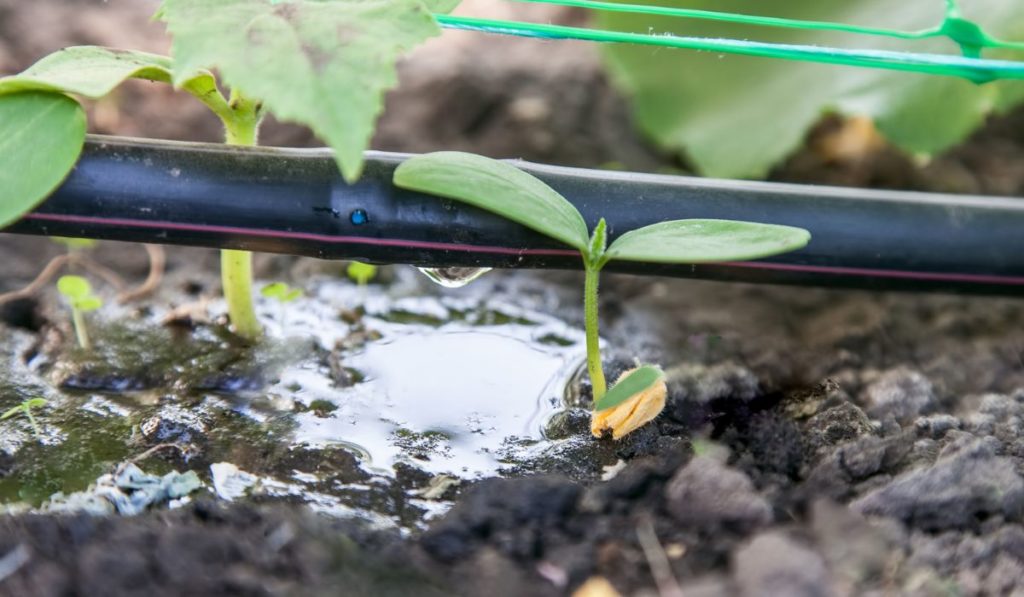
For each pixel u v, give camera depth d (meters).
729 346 0.40
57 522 0.34
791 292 0.42
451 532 0.34
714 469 0.35
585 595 0.33
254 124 0.37
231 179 0.36
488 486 0.35
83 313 0.40
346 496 0.36
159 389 0.38
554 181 0.37
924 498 0.35
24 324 0.40
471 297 0.42
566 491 0.35
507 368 0.39
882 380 0.39
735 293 0.42
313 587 0.33
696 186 0.37
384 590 0.33
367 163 0.36
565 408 0.38
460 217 0.36
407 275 0.42
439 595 0.33
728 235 0.35
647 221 0.36
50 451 0.36
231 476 0.36
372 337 0.40
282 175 0.36
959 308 0.42
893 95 0.42
